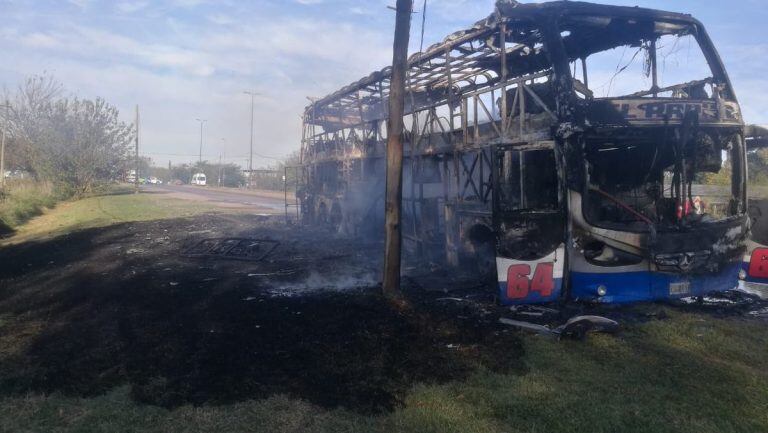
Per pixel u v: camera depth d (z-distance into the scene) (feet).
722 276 22.04
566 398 13.19
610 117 20.45
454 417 12.32
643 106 20.75
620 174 23.04
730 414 12.29
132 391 14.05
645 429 11.67
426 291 24.94
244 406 13.04
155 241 46.73
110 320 21.29
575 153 20.47
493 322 19.71
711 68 23.02
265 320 20.79
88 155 108.17
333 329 19.21
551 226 20.62
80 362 16.34
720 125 21.42
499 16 24.44
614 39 25.67
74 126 107.04
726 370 14.79
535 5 22.61
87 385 14.52
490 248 26.27
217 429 11.94
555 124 20.99
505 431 11.67
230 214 73.97
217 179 272.51
